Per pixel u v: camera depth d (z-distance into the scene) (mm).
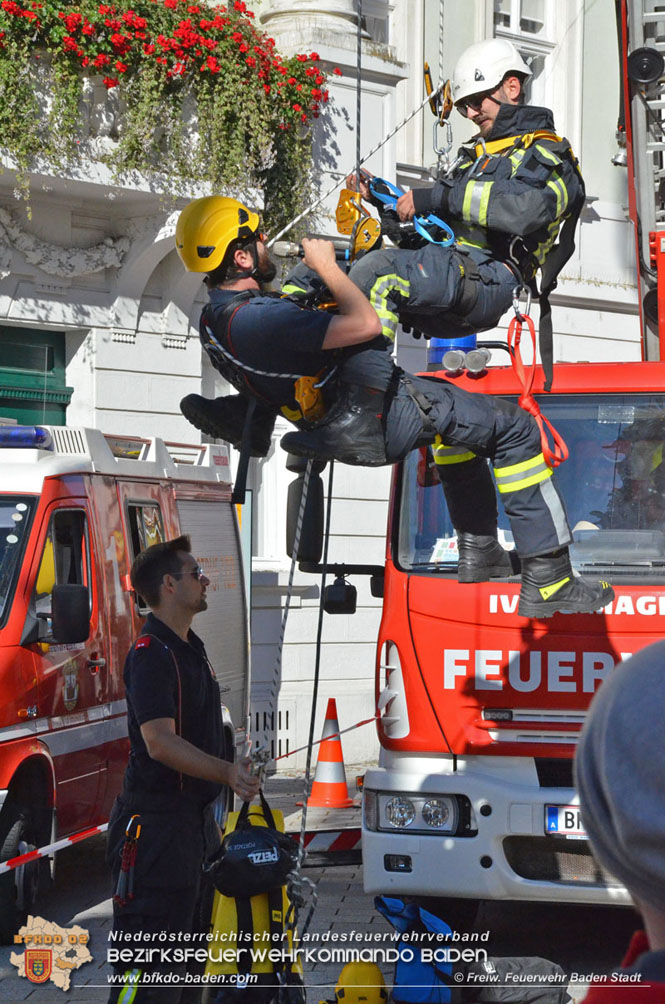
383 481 52406
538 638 21922
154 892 16047
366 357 13930
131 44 39875
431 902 23328
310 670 49688
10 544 27250
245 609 39500
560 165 14523
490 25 56688
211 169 42156
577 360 59844
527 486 15016
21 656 26297
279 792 43125
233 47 42938
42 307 42250
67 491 28938
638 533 22703
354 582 51125
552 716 21844
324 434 14266
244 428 14648
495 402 14930
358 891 29703
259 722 48219
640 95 30734
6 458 28750
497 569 17359
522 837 21734
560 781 21766
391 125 50844
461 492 17219
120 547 31062
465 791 21719
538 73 59500
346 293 13500
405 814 22094
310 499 19594
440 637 22297
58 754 27172
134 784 16422
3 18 37562
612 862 4914
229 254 14508
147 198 41812
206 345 14594
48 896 29781
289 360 13812
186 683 16797
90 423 43656
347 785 43125
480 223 14281
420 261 14117
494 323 14758
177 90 41344
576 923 26375
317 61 48031
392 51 51250
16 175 38219
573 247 15148
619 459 23125
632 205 30656
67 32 38500
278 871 16297
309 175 47031
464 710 22109
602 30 60969
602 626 21766
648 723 4828
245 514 44531
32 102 38156
